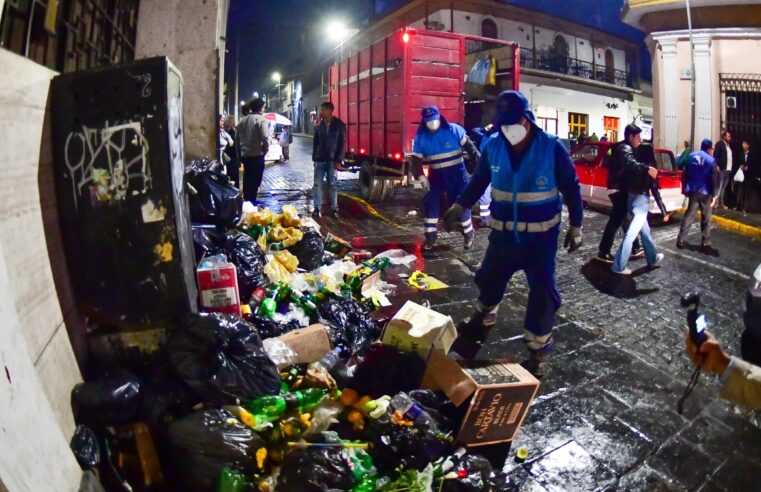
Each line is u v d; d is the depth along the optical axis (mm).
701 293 6172
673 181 10219
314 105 48344
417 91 9953
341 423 2717
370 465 2447
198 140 6570
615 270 6754
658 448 3176
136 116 2719
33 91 2508
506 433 3061
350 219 9211
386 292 5449
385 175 10891
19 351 1889
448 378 3014
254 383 2658
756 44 13609
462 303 5273
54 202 2730
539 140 3568
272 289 4215
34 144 2510
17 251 2203
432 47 10016
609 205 10945
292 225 5777
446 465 2582
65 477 1887
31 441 1744
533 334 3842
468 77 12195
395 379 3162
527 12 30422
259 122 8734
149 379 2736
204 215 4387
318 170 9227
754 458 3121
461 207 4129
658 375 4059
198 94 6492
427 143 6809
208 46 6441
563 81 29406
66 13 3598
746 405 1609
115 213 2756
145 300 2822
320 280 4691
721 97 14109
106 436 2457
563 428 3324
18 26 2748
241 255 4328
